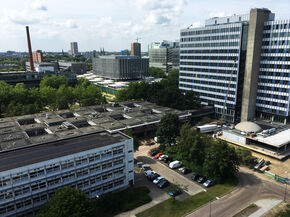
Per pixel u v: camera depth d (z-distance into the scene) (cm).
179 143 8331
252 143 9750
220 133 11156
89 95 15225
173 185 6694
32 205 5438
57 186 5703
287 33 11050
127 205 5959
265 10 11675
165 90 14388
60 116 11031
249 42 11888
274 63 11750
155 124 10888
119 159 6594
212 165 6994
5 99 13188
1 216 5094
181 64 16275
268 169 7906
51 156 5822
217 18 14638
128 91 15725
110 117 11044
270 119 12469
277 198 6309
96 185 6288
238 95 13050
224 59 13250
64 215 4544
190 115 12269
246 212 5706
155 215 5666
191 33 15050
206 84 14662
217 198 6303
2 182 4988
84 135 7431
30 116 11006
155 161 8631
